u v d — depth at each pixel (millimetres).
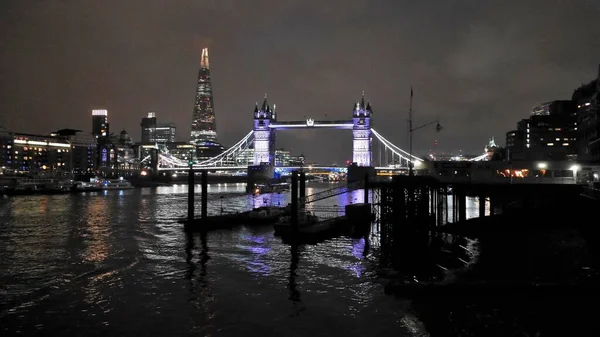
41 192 181875
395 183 56875
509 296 32938
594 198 50875
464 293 33688
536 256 45219
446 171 66312
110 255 53219
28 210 107562
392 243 57344
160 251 55344
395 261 48312
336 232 66750
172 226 77312
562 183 62125
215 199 151500
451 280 38188
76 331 31094
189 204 70062
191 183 70188
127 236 66562
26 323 32406
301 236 60719
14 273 45094
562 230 57594
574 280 36250
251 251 54906
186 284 41250
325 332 30188
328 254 52750
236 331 30812
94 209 110875
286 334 30156
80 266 47875
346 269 45656
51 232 71125
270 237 64312
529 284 33281
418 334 28078
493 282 34062
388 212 61844
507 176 64688
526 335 26625
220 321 32531
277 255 52594
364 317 32031
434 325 28953
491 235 57594
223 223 72875
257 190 184875
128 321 32688
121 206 119812
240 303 36062
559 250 47156
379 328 30000
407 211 56875
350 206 73250
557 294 32594
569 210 59469
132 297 37688
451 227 61250
